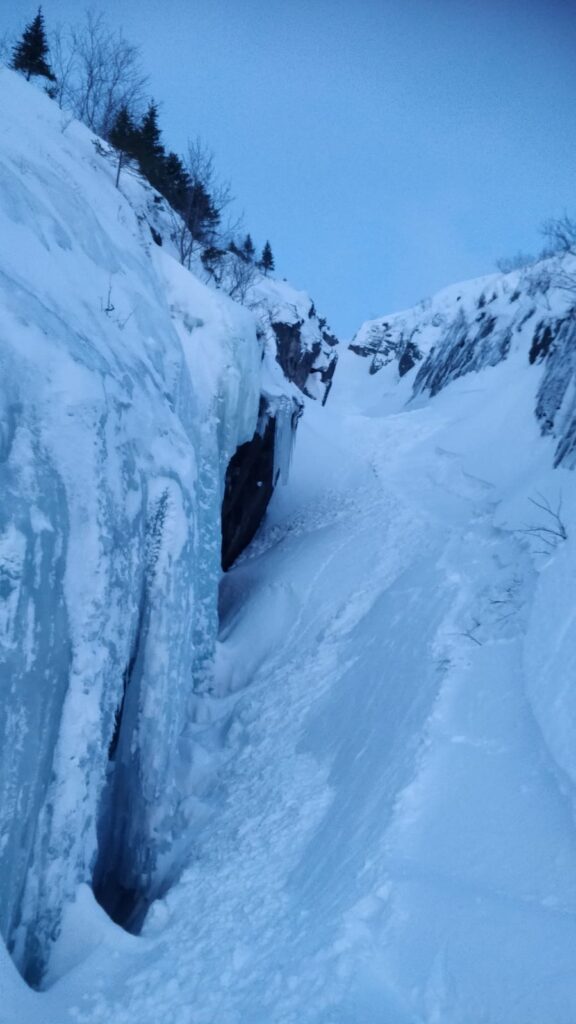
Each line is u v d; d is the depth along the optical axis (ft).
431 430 89.66
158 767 22.72
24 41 72.38
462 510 53.57
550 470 41.39
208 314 41.34
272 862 19.90
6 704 14.88
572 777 15.28
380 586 42.37
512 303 119.14
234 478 57.77
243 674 41.11
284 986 12.76
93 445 18.57
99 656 18.04
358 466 79.71
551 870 12.93
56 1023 13.78
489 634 25.61
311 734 28.76
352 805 20.22
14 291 17.87
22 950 15.75
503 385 93.20
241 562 62.18
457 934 12.07
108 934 16.88
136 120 76.64
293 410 65.41
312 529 61.52
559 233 65.77
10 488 15.33
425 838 15.69
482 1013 10.42
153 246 43.21
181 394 32.81
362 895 14.32
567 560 23.57
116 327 26.00
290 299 120.78
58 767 16.80
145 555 22.40
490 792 16.34
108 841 23.30
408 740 21.08
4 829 14.89
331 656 36.42
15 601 15.06
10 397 15.89
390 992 11.56
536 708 18.94
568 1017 9.61
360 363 210.79
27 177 26.86
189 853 22.94
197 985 14.34
